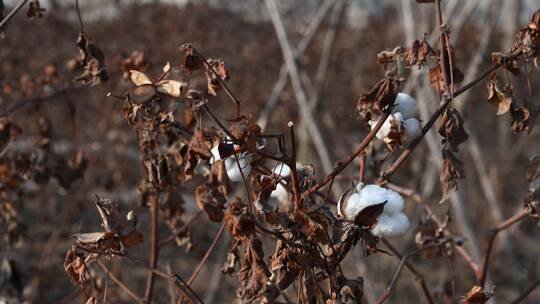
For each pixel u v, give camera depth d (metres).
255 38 8.23
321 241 1.57
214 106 7.05
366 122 1.71
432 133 3.17
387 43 9.05
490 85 1.71
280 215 1.61
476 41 7.34
